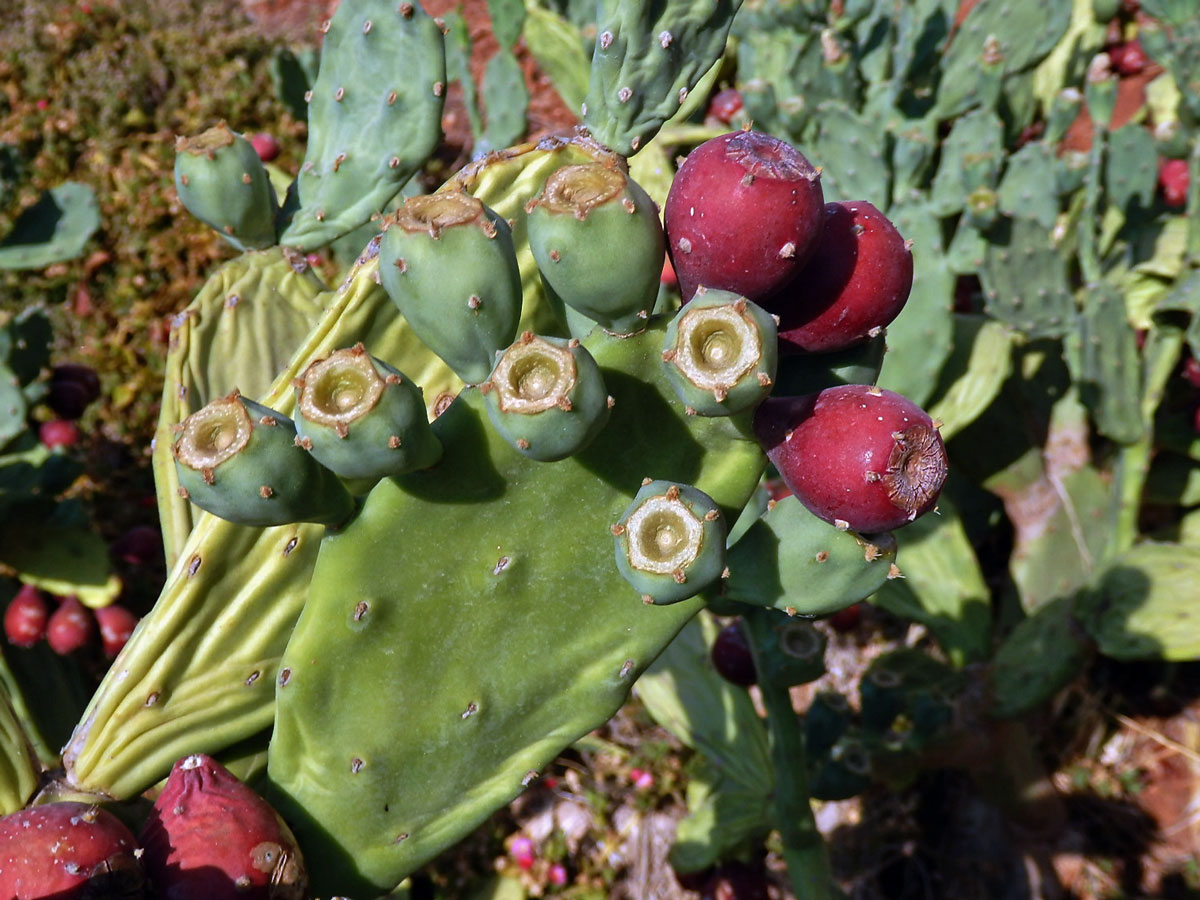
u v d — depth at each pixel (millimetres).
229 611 396
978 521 1047
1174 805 1003
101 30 1480
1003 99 965
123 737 386
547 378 291
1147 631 748
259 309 558
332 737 358
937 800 1005
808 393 350
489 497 334
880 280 327
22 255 943
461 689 357
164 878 325
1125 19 1156
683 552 301
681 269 321
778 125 891
